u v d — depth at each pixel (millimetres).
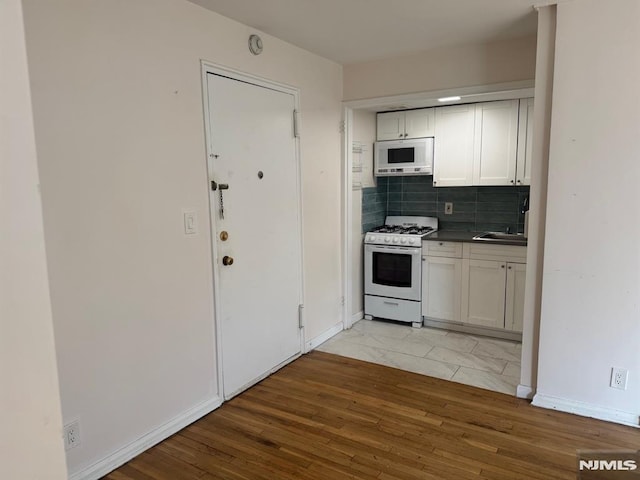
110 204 2066
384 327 4293
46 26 1787
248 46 2836
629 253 2398
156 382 2357
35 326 480
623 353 2473
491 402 2795
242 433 2477
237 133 2789
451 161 4273
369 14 2650
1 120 438
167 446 2354
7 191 447
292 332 3461
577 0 2371
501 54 3164
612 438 2383
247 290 2957
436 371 3268
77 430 1994
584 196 2467
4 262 449
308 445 2365
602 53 2346
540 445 2332
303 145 3445
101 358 2074
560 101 2467
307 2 2455
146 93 2205
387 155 4566
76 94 1903
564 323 2604
